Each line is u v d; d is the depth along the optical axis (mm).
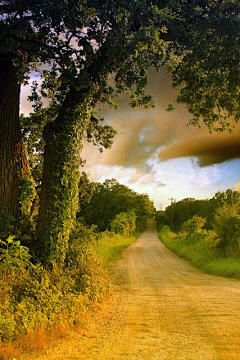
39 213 9398
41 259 8906
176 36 9656
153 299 10016
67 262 9867
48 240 9078
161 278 14961
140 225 99875
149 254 28938
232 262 17328
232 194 83750
